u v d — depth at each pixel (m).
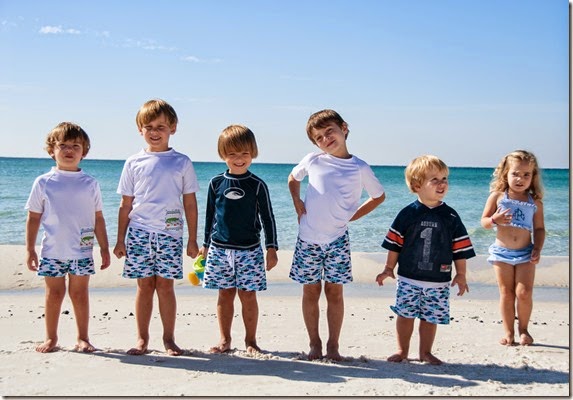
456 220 5.35
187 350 5.56
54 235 5.52
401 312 5.38
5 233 16.72
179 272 5.57
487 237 17.31
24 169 52.31
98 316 7.41
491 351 5.83
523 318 6.20
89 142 5.83
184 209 5.71
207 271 5.62
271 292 9.46
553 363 5.35
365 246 15.56
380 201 5.68
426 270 5.30
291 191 5.79
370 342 6.25
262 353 5.56
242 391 4.32
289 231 17.53
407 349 5.43
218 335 6.43
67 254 5.52
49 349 5.46
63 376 4.67
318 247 5.46
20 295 9.02
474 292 9.71
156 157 5.59
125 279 10.27
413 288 5.34
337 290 5.49
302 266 5.50
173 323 5.60
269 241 5.60
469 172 65.38
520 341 6.15
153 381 4.56
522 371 5.05
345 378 4.71
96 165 69.62
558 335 6.59
